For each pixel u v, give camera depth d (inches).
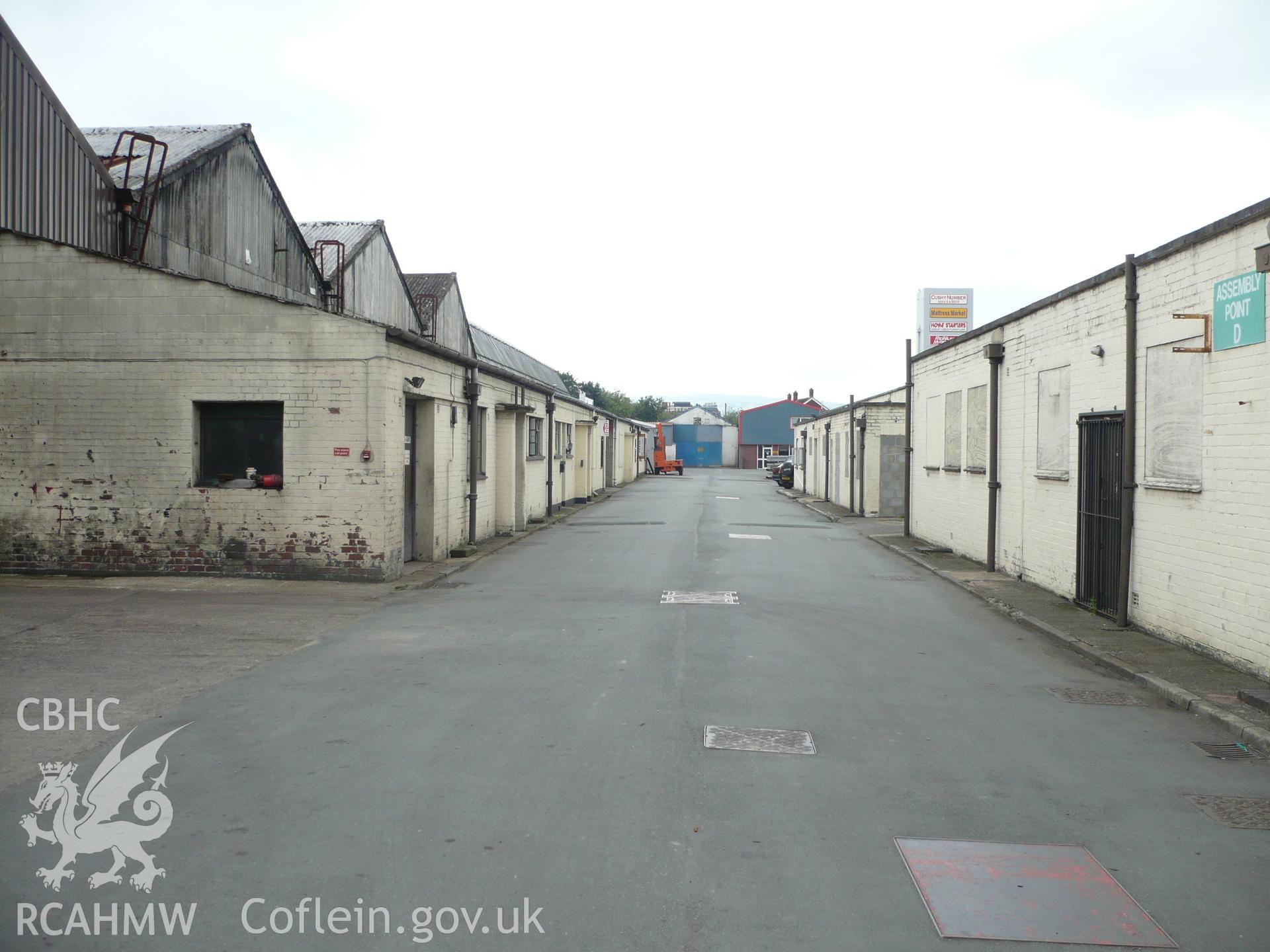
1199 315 354.9
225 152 739.4
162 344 531.5
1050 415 522.9
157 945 146.8
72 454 536.7
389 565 535.2
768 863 176.7
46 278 534.9
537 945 147.3
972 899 164.2
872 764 235.6
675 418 4207.7
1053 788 220.1
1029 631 423.5
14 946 145.8
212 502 533.0
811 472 1657.2
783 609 467.8
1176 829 196.5
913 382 875.4
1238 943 151.3
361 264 949.2
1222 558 343.9
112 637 373.7
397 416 547.2
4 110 530.6
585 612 453.1
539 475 1021.2
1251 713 276.4
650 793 211.3
